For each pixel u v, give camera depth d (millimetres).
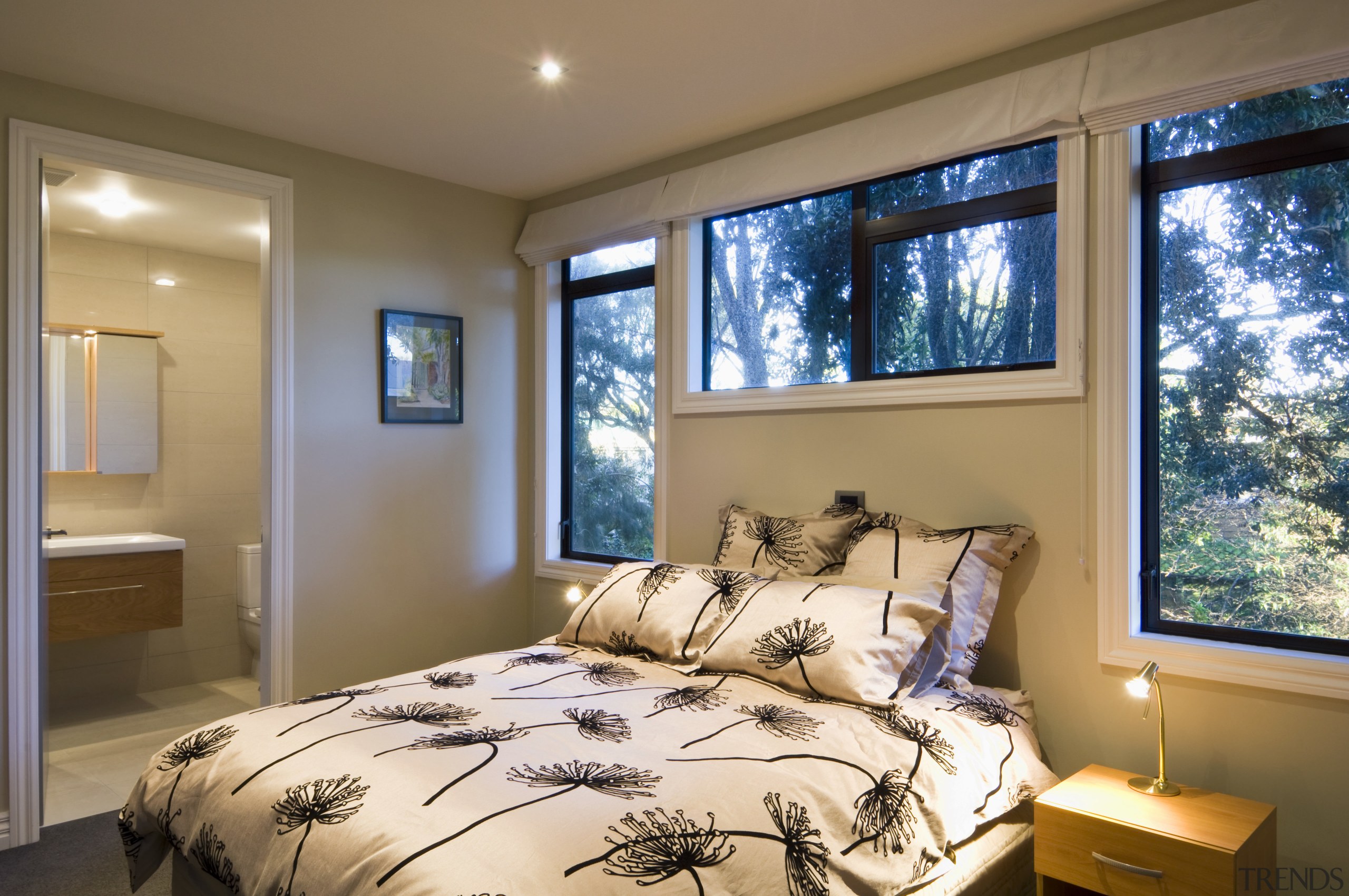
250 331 5008
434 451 3934
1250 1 2242
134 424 4547
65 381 4359
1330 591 2229
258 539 5023
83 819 3020
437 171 3852
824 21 2490
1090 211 2514
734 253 3543
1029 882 2209
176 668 4707
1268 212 2312
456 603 4012
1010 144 2650
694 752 1848
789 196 3209
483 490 4117
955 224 2885
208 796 1847
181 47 2660
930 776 1930
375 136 3422
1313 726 2143
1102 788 2105
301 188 3514
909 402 2877
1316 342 2242
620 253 4023
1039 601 2602
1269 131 2314
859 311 3115
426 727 1988
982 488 2727
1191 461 2432
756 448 3340
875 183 3100
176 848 1917
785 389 3217
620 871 1404
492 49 2680
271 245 3428
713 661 2484
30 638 2840
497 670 2539
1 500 2797
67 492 4375
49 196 3699
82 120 2971
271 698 3418
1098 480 2475
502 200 4230
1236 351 2361
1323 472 2234
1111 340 2449
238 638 4949
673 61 2756
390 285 3785
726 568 3053
